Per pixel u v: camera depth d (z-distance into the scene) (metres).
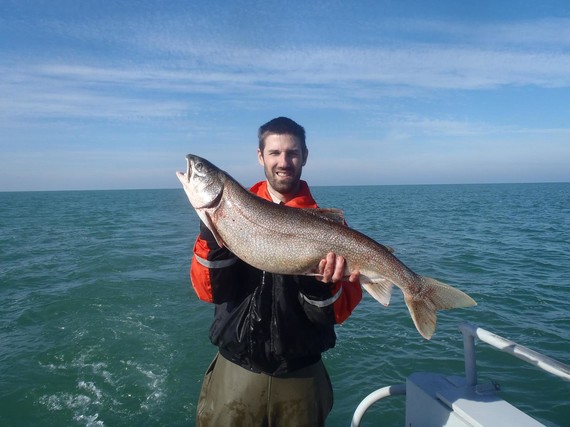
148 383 2.69
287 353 1.21
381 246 1.31
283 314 1.21
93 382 2.70
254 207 1.25
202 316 3.88
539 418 2.21
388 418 2.24
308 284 1.19
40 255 7.35
